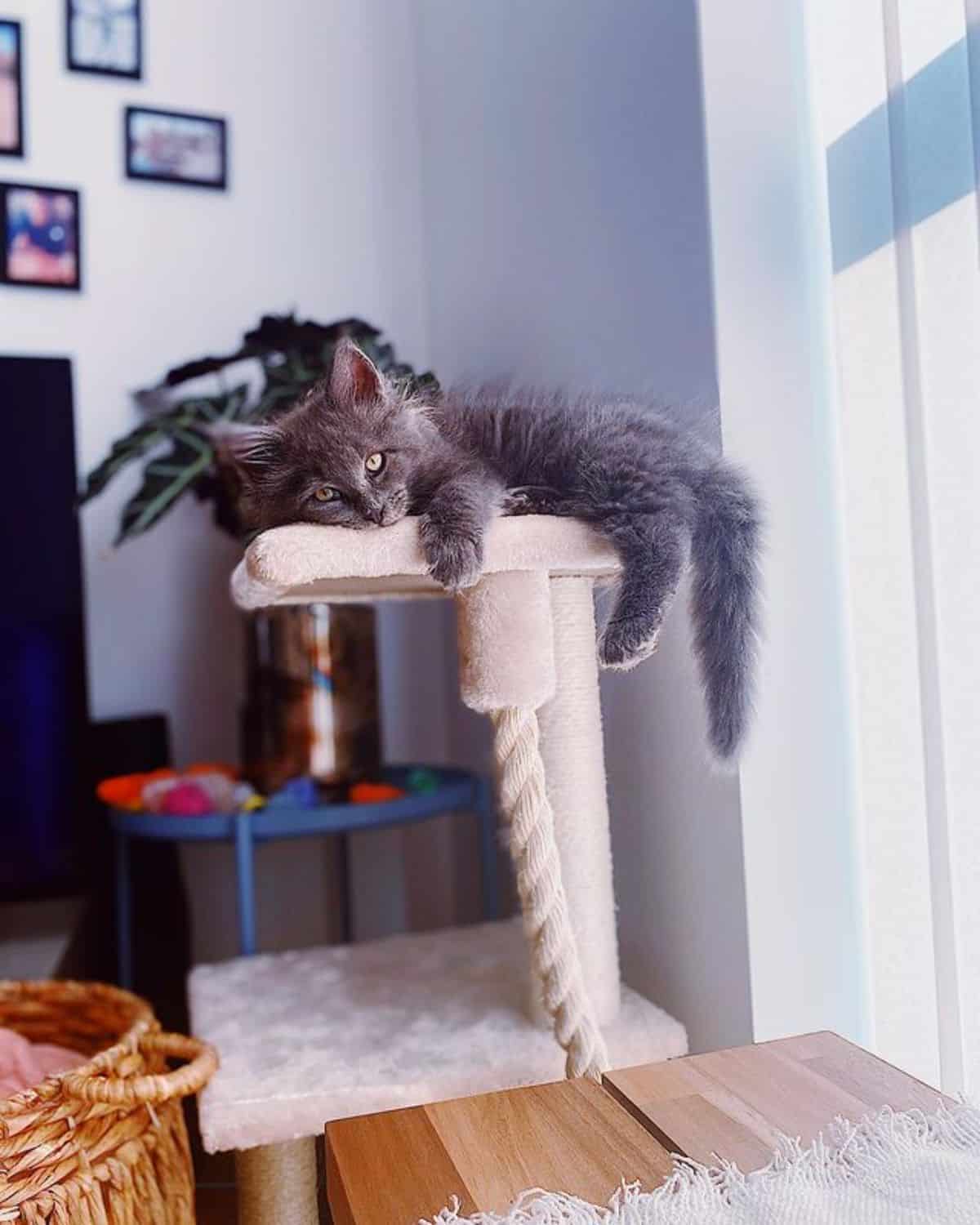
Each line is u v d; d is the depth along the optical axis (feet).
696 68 3.74
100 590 6.41
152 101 6.61
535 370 5.24
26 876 5.41
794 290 3.77
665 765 4.07
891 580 3.48
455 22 6.38
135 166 6.53
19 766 5.40
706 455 3.27
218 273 6.70
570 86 4.77
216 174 6.69
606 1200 2.03
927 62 3.23
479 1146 2.23
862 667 3.61
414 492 3.22
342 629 5.38
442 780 5.68
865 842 3.66
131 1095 3.22
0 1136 3.02
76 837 5.47
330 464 3.21
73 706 5.48
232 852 6.56
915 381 3.26
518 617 3.15
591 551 3.13
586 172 4.64
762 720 3.64
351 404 3.31
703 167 3.71
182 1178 3.76
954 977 3.14
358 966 4.57
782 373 3.75
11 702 5.39
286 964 4.64
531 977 3.73
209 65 6.74
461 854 6.70
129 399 6.47
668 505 3.05
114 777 5.90
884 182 3.47
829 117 3.73
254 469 3.43
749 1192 1.98
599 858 3.66
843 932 3.72
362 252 6.99
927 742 3.24
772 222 3.76
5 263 6.27
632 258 4.24
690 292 3.82
